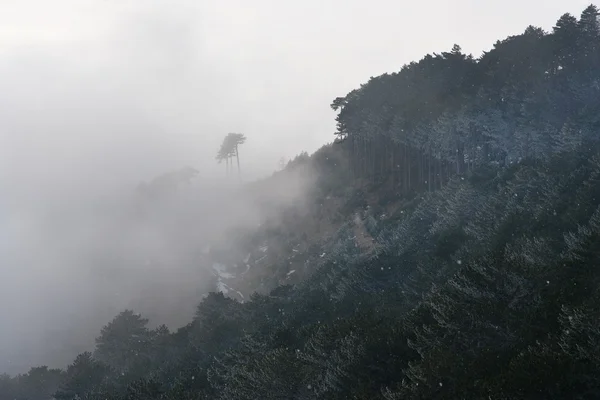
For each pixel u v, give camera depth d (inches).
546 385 660.7
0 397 2507.4
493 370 775.7
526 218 1556.3
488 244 1521.9
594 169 1641.2
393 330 1058.7
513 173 2171.5
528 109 2640.3
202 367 1905.8
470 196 2080.5
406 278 1797.5
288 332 1520.7
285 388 1107.3
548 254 1200.2
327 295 2117.4
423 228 2329.0
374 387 968.9
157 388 1486.2
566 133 2178.9
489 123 2785.4
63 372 2610.7
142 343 2642.7
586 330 705.0
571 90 2655.0
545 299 896.9
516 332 863.1
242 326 2277.3
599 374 663.1
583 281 914.7
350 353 1013.8
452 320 901.8
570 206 1461.6
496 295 930.7
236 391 1216.2
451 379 777.6
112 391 2026.3
